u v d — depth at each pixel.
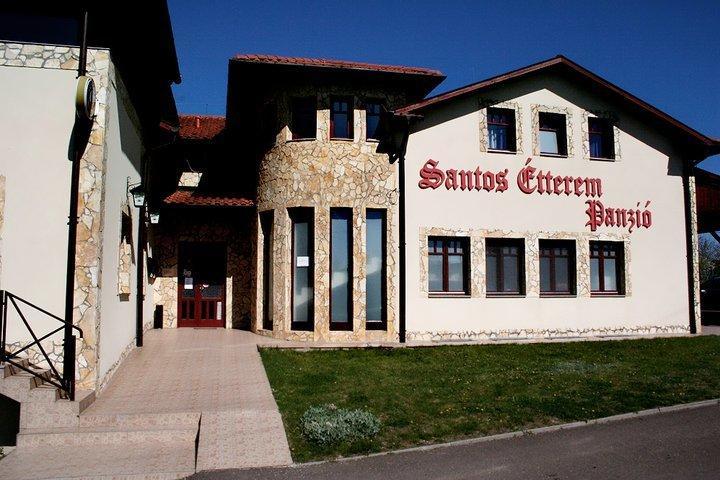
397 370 10.52
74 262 7.95
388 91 14.28
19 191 7.97
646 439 6.83
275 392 8.65
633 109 15.80
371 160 14.00
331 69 13.51
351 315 13.73
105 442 6.94
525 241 14.74
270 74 13.89
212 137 17.06
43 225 7.98
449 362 11.39
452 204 14.31
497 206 14.62
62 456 6.50
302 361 11.31
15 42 8.12
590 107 15.62
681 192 16.25
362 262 13.75
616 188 15.64
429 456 6.34
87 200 8.05
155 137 14.27
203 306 16.44
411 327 13.82
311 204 13.74
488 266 14.68
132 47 10.55
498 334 14.38
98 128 8.18
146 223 13.93
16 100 8.06
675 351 12.91
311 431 6.79
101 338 8.30
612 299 15.33
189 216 16.52
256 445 6.51
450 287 14.38
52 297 7.93
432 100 13.95
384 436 6.92
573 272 15.21
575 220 15.19
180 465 6.22
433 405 8.12
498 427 7.30
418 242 14.03
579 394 8.74
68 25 8.76
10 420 7.56
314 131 14.11
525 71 14.74
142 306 12.81
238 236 16.59
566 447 6.59
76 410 7.16
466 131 14.58
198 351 12.12
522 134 14.96
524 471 5.88
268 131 14.80
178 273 16.42
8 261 7.87
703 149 16.08
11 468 6.10
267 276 14.90
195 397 8.18
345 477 5.75
